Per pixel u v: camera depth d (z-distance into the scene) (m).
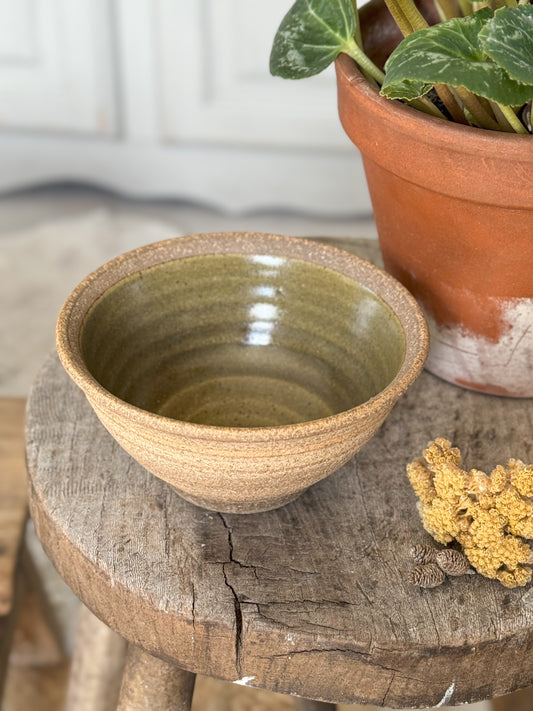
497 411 0.59
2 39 1.31
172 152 1.42
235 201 1.46
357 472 0.55
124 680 0.56
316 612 0.48
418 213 0.54
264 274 0.56
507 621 0.48
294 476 0.47
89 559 0.50
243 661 0.49
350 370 0.55
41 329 1.27
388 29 0.60
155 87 1.34
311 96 1.32
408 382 0.47
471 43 0.48
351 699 0.50
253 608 0.48
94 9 1.26
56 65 1.33
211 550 0.51
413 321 0.51
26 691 0.90
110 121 1.38
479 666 0.49
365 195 1.42
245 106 1.34
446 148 0.49
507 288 0.54
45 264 1.38
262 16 1.25
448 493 0.50
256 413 0.56
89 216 1.47
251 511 0.52
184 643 0.49
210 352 0.57
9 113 1.39
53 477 0.54
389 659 0.48
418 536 0.52
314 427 0.45
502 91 0.46
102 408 0.47
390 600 0.49
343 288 0.55
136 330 0.54
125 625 0.51
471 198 0.50
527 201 0.49
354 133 0.54
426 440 0.57
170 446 0.46
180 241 0.55
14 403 0.78
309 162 1.40
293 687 0.49
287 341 0.57
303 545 0.51
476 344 0.57
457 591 0.50
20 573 0.69
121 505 0.53
